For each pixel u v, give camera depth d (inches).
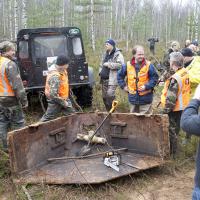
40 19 822.5
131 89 173.0
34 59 232.2
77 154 153.1
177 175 138.8
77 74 238.4
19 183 123.9
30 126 132.7
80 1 926.4
